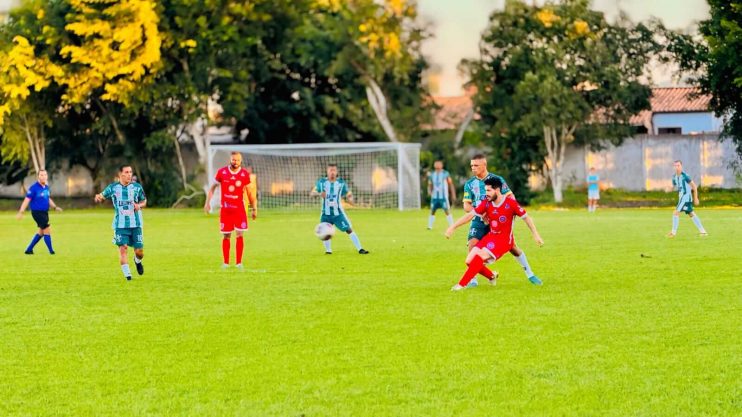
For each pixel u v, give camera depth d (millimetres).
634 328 20453
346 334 20453
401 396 15508
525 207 82250
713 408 14539
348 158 88750
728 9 77562
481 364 17469
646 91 84500
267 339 20094
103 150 97625
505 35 85562
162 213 79500
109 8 85375
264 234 51875
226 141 101438
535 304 23906
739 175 84125
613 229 50688
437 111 94812
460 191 92500
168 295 26812
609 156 88562
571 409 14633
